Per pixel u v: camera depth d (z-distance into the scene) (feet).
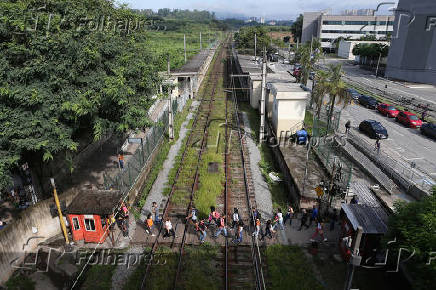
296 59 183.83
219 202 65.26
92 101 45.27
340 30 332.19
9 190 61.82
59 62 43.88
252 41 246.68
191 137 99.91
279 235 55.47
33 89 40.86
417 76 184.96
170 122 94.07
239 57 194.80
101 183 68.80
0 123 41.04
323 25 335.26
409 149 86.89
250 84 131.23
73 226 52.11
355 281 44.73
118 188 59.00
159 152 87.81
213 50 269.03
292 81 121.49
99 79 48.06
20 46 41.14
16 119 41.39
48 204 52.37
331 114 93.66
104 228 53.26
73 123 47.96
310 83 169.27
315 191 61.36
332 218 55.31
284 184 72.95
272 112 102.63
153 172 77.87
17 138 42.39
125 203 59.31
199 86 169.89
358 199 59.06
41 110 42.52
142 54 59.31
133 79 53.11
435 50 173.58
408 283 41.73
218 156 85.40
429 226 35.55
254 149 91.56
